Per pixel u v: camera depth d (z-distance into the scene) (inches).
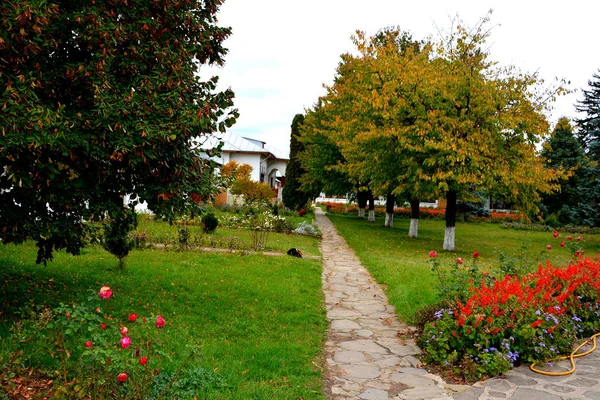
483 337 208.4
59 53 231.0
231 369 191.5
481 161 596.1
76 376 141.9
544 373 202.5
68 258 399.9
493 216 1481.3
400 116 650.2
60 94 222.8
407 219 1493.6
